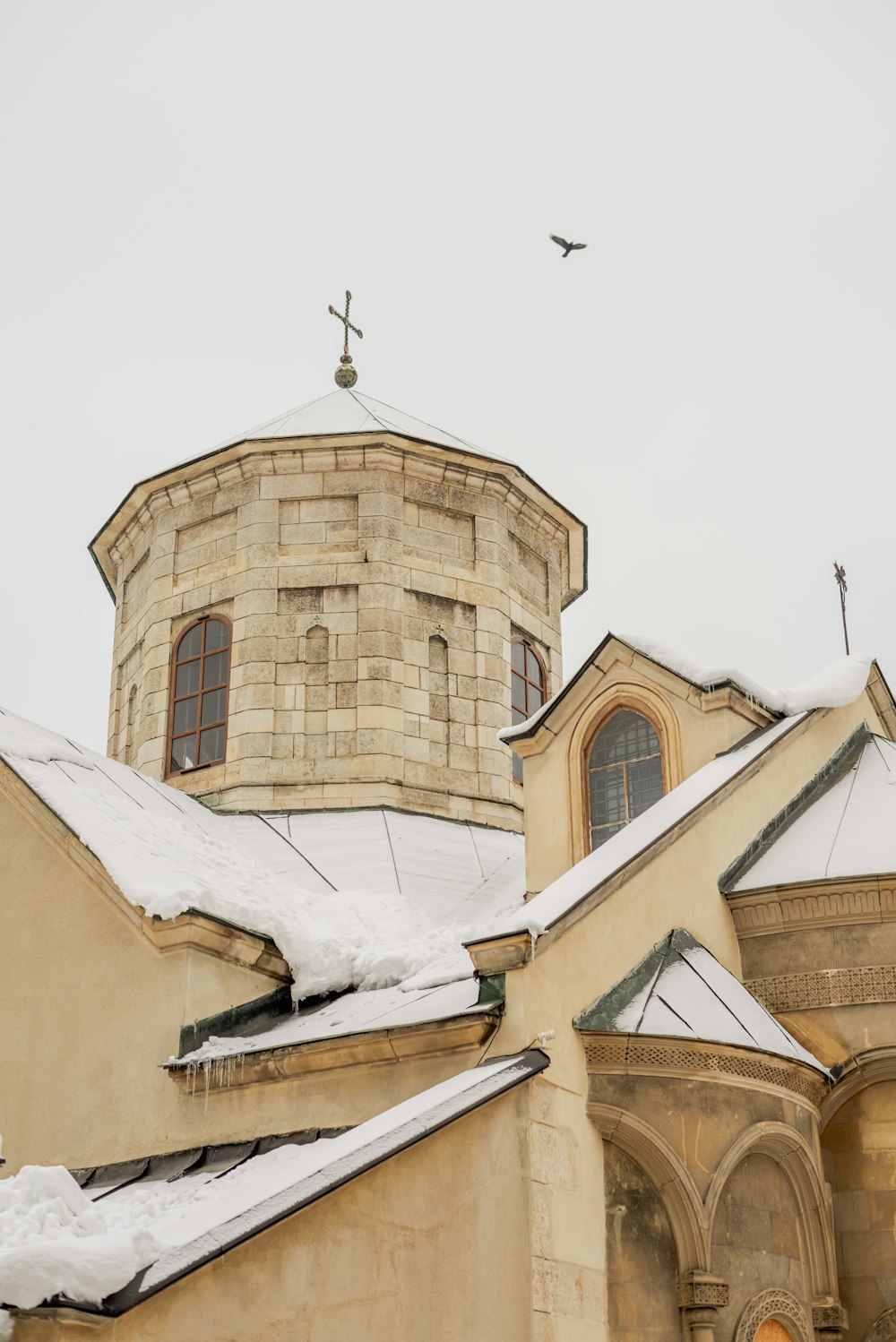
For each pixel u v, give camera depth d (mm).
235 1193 13500
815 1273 16672
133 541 29875
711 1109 16172
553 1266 14773
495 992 15766
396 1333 13336
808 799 21109
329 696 26484
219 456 28016
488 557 28172
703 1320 15328
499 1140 14797
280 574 27219
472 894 23266
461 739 26828
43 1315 11000
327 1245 13047
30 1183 12805
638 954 17359
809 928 18766
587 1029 16062
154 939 18328
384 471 27719
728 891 19125
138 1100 17938
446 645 27344
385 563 27109
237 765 26062
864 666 23172
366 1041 16203
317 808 25625
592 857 18047
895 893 18469
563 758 23094
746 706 21672
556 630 29578
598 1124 15922
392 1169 13766
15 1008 19328
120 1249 11680
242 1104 17203
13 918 19812
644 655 22453
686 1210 15695
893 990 18125
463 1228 14188
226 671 27141
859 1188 17750
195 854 21203
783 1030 17625
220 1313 12086
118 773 23844
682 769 21750
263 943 18641
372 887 22594
